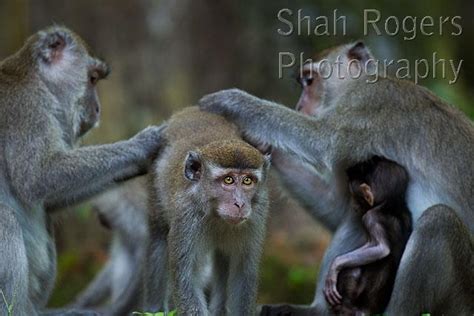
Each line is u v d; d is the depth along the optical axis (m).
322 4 25.61
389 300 13.89
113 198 17.98
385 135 14.28
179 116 14.57
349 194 14.86
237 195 12.25
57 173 13.41
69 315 14.31
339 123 14.47
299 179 15.28
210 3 23.98
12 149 13.34
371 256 13.84
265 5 25.17
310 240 22.09
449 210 13.30
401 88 14.55
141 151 13.95
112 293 18.62
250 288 12.80
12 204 13.39
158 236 13.74
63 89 14.29
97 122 14.86
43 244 13.98
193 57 23.66
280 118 14.55
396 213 14.12
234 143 12.79
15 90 13.62
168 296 13.92
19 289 12.78
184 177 12.64
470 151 14.15
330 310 14.23
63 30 14.46
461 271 13.36
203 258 12.95
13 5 20.72
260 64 24.94
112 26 22.55
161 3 23.00
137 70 22.67
